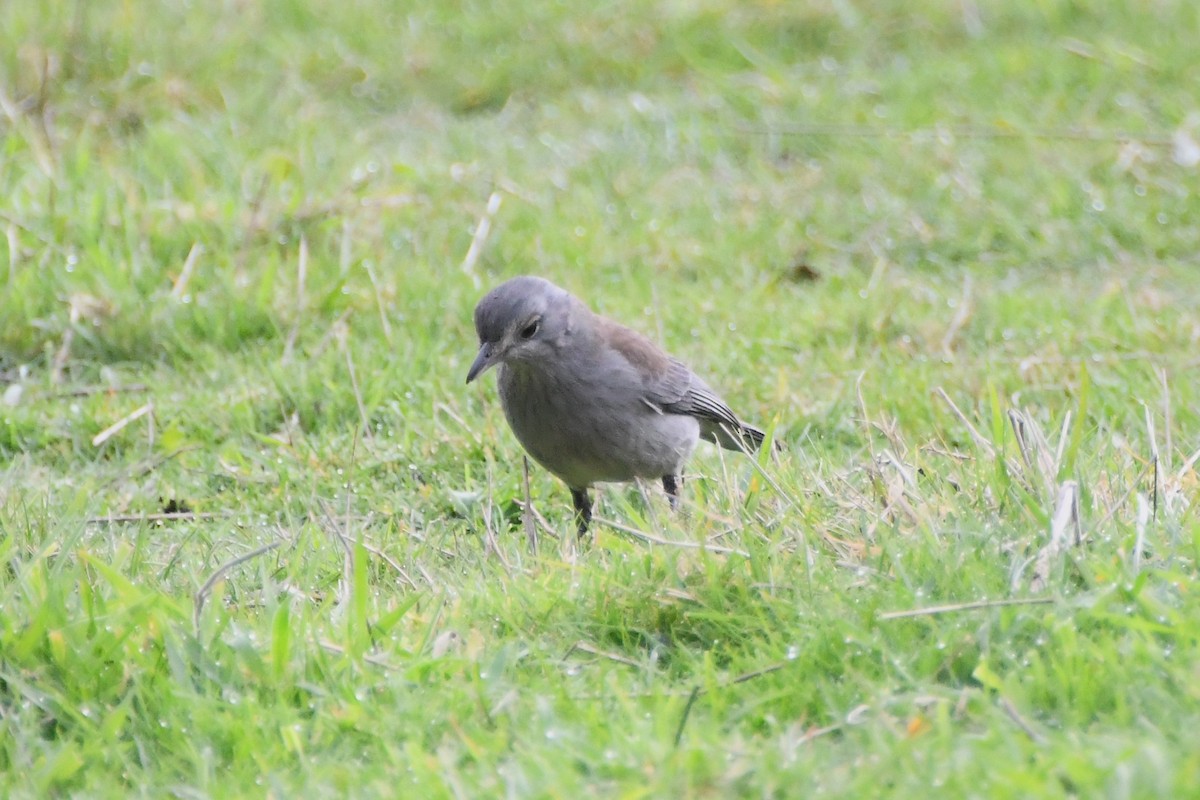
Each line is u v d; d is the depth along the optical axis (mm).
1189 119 17891
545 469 11266
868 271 15781
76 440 12062
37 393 12820
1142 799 5562
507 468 11484
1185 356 12906
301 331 13602
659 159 17875
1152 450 8953
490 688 7055
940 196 16812
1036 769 5844
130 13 19344
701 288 14883
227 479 11469
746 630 7535
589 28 20719
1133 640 6770
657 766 6207
